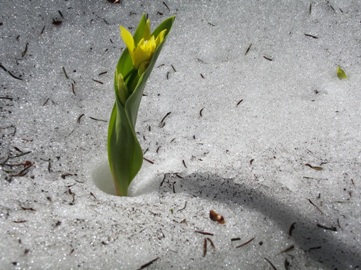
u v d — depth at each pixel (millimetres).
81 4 510
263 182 399
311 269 353
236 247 355
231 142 429
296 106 458
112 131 364
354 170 412
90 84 460
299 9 527
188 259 345
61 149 409
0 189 371
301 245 364
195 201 381
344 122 447
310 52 498
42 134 416
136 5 519
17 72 455
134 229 356
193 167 407
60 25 494
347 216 382
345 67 489
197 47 498
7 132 411
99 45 488
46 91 447
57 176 389
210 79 476
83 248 340
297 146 428
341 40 508
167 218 367
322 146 429
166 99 458
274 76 481
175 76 475
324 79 480
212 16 519
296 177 404
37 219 353
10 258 329
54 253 336
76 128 426
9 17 489
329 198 392
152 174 404
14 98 436
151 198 383
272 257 354
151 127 436
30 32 484
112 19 507
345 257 361
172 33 504
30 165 391
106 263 336
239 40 505
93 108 443
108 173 423
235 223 368
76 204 369
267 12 524
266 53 498
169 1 524
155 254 344
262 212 377
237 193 389
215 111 451
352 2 530
